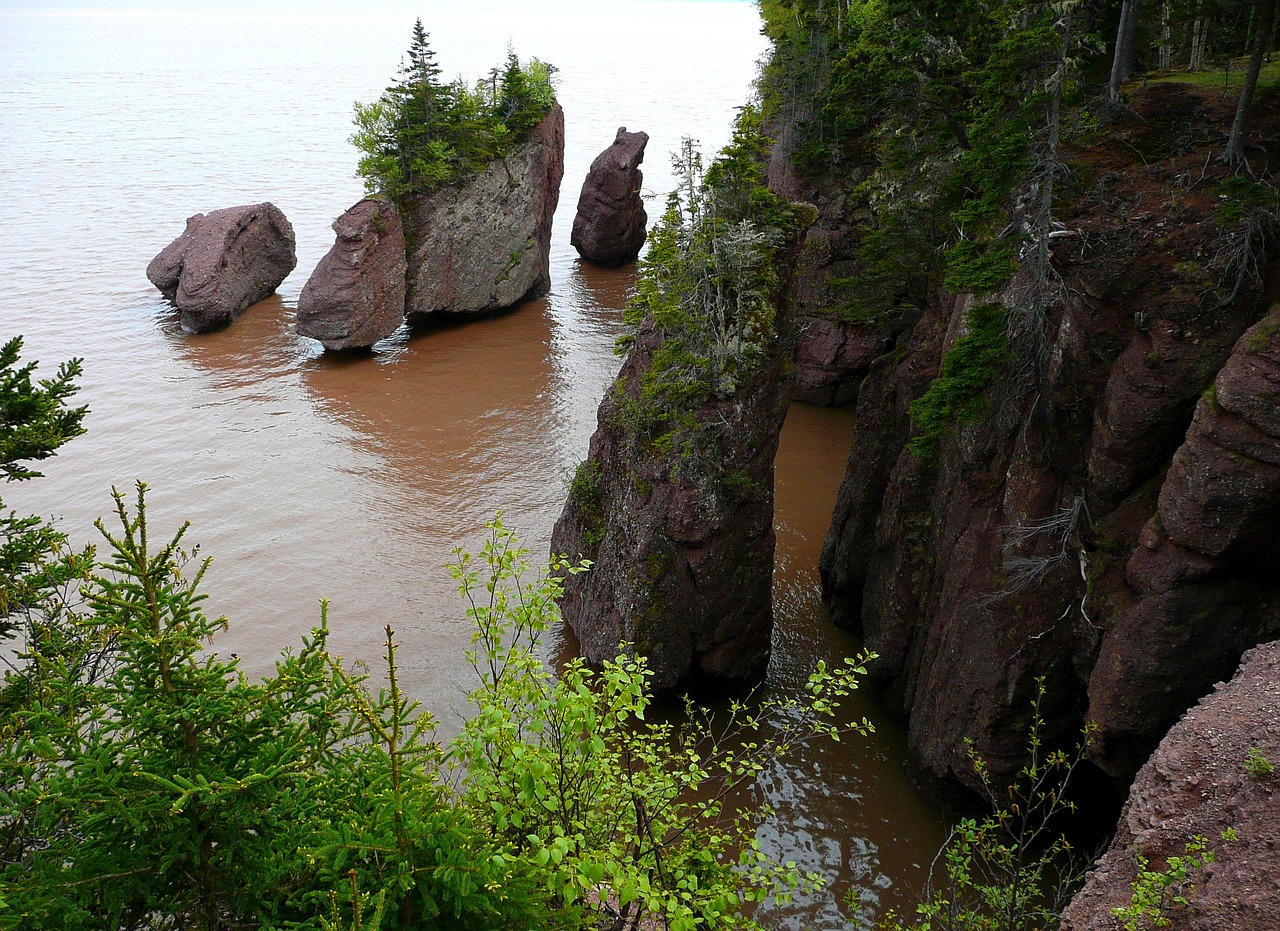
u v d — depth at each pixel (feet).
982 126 84.89
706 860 42.34
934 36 115.85
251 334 214.69
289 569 123.75
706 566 93.71
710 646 97.66
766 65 224.33
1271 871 41.22
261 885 32.91
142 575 32.91
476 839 34.47
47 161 407.23
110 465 152.15
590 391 187.21
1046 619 74.79
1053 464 75.05
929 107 122.31
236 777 33.42
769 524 98.48
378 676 102.53
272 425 169.07
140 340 209.36
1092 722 66.80
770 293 93.45
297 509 139.74
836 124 160.35
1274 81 81.71
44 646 50.83
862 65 147.84
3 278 248.73
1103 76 104.17
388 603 116.57
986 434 80.64
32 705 46.14
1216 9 98.43
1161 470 69.46
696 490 91.30
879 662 97.14
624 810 43.11
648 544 92.79
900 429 105.09
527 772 36.45
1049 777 77.87
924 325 108.06
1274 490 57.36
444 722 94.63
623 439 99.40
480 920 34.19
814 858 79.82
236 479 148.66
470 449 161.17
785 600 118.01
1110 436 69.92
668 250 95.96
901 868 78.89
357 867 33.63
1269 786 44.62
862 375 173.68
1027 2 88.28
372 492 145.48
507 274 228.22
